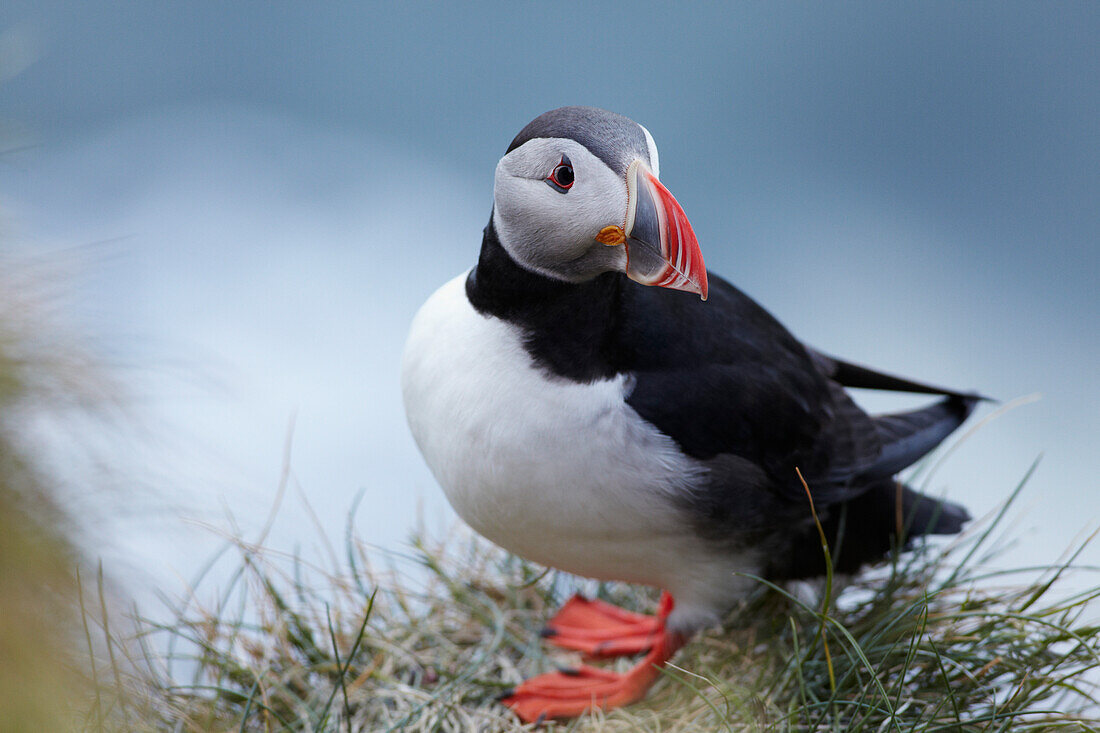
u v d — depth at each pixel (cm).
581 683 711
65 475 584
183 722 635
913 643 607
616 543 653
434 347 647
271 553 771
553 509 629
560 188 558
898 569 773
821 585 747
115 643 572
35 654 487
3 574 512
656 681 718
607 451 611
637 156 558
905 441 761
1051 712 595
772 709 632
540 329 601
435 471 687
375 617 757
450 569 805
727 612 727
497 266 602
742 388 654
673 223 543
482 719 686
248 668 683
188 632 719
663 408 624
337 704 683
